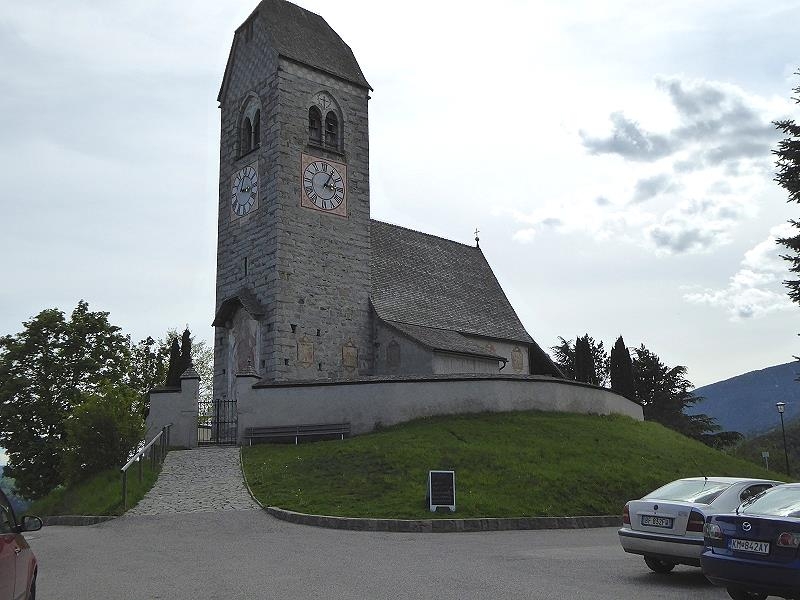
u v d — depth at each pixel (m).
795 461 92.44
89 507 25.09
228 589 13.14
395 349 43.62
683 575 15.38
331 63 46.31
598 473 28.72
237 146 45.81
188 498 25.42
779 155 39.53
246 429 35.66
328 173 44.72
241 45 46.88
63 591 13.23
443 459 28.59
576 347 63.84
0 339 48.59
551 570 15.39
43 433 47.25
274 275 41.44
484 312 53.06
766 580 11.81
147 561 16.22
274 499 24.69
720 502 15.19
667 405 77.19
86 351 49.81
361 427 34.72
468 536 21.03
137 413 30.83
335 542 18.94
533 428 33.97
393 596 12.54
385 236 51.53
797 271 38.78
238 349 42.56
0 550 9.08
